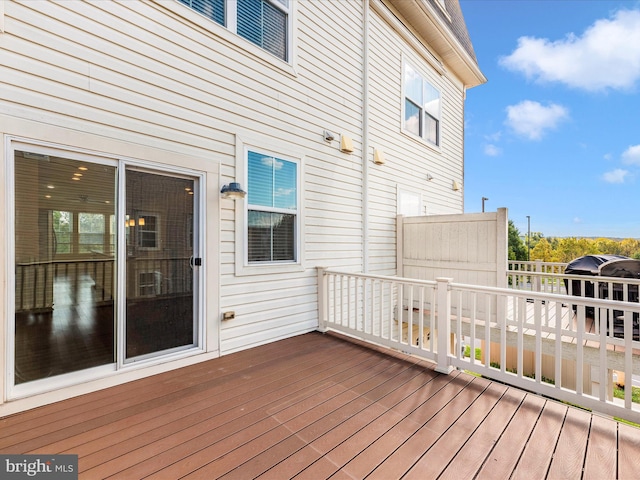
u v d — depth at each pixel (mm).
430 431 1940
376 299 5395
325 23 4504
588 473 1588
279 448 1755
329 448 1761
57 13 2309
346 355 3291
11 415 2049
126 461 1627
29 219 2168
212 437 1846
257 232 3615
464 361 2773
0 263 2031
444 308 2889
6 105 2084
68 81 2338
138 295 2684
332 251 4578
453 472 1579
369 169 5312
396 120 5969
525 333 4289
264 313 3645
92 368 2430
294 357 3219
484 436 1896
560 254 20031
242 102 3447
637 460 1690
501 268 4375
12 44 2125
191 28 3049
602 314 2164
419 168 6652
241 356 3230
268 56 3705
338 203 4688
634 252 18391
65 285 2318
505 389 2535
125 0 2637
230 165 3330
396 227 5801
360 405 2252
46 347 2234
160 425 1963
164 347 2846
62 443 1769
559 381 2318
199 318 3074
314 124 4309
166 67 2867
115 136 2551
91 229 2441
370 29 5383
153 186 2793
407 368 2963
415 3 5762
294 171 4031
